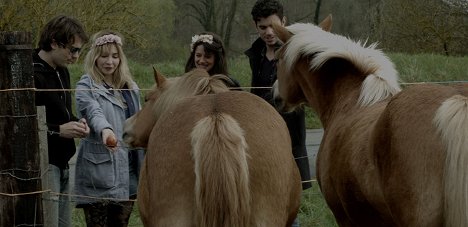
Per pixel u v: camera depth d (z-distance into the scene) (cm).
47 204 421
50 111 440
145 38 2094
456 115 244
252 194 283
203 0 2661
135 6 1862
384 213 299
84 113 450
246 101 308
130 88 475
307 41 409
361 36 2505
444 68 1652
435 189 250
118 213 469
